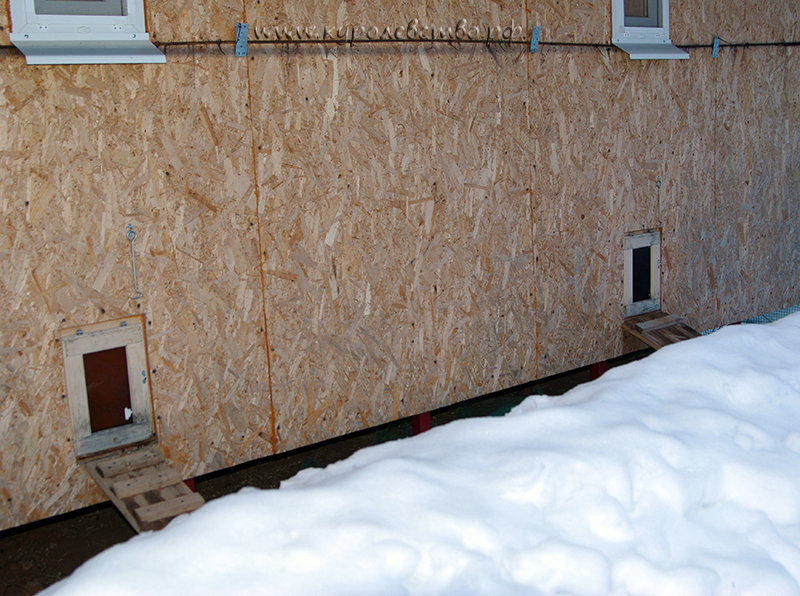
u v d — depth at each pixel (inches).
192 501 116.3
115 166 128.0
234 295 142.5
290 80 144.3
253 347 145.7
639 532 78.7
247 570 65.4
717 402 104.4
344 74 150.8
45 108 121.0
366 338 160.2
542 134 182.5
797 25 238.8
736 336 125.0
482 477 80.5
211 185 137.8
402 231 162.6
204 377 140.7
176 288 136.0
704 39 213.8
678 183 214.5
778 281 249.9
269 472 166.6
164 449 137.9
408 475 78.6
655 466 85.7
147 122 130.1
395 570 66.7
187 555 66.6
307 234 149.7
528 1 174.9
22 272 121.5
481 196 174.1
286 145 145.2
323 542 68.2
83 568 65.8
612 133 196.4
